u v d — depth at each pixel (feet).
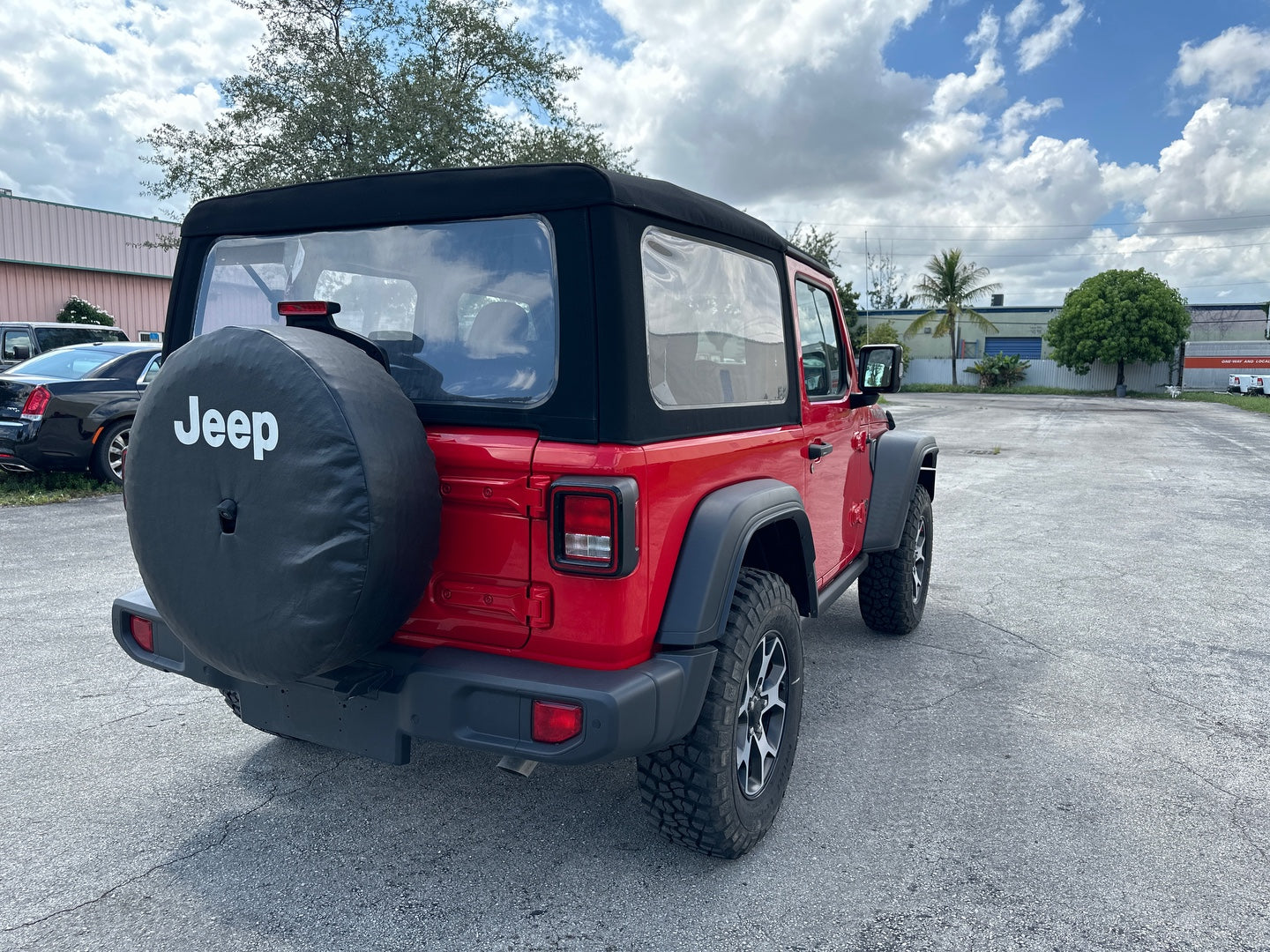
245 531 6.66
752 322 9.53
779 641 9.20
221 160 59.31
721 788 8.02
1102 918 7.84
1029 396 155.63
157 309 95.61
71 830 9.11
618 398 6.93
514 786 10.25
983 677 14.12
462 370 7.59
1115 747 11.51
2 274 82.23
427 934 7.52
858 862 8.72
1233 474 41.16
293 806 9.71
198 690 13.09
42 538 23.31
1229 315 189.26
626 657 7.21
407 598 6.89
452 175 7.53
